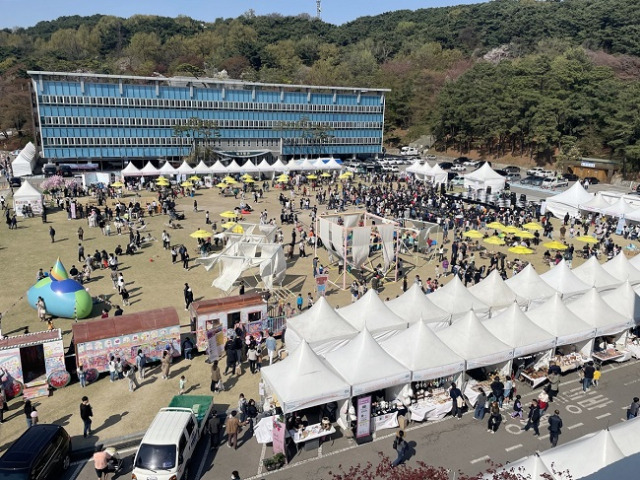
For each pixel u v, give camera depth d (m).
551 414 20.16
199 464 16.94
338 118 108.06
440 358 19.94
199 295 32.19
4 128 123.62
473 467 16.95
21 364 20.69
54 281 28.45
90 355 21.77
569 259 38.09
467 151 114.31
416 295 25.36
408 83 132.25
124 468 16.72
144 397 20.78
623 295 25.94
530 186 74.38
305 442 17.83
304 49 175.38
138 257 39.75
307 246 43.66
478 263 39.72
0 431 18.47
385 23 198.00
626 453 14.30
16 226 48.12
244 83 95.75
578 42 136.62
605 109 88.56
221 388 21.22
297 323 23.03
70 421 19.09
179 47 181.50
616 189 75.19
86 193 63.31
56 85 82.75
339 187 71.88
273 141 102.81
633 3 130.75
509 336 21.97
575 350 24.45
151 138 91.88
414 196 59.03
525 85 100.31
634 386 22.42
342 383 17.98
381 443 18.36
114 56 181.00
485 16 165.38
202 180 74.12
